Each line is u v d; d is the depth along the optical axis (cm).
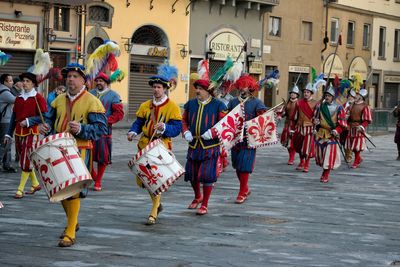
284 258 885
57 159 860
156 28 4000
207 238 993
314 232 1059
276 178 1758
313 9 5050
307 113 1925
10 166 1684
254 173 1858
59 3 3362
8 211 1166
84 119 934
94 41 3669
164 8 4025
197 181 1206
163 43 4059
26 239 952
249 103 1352
